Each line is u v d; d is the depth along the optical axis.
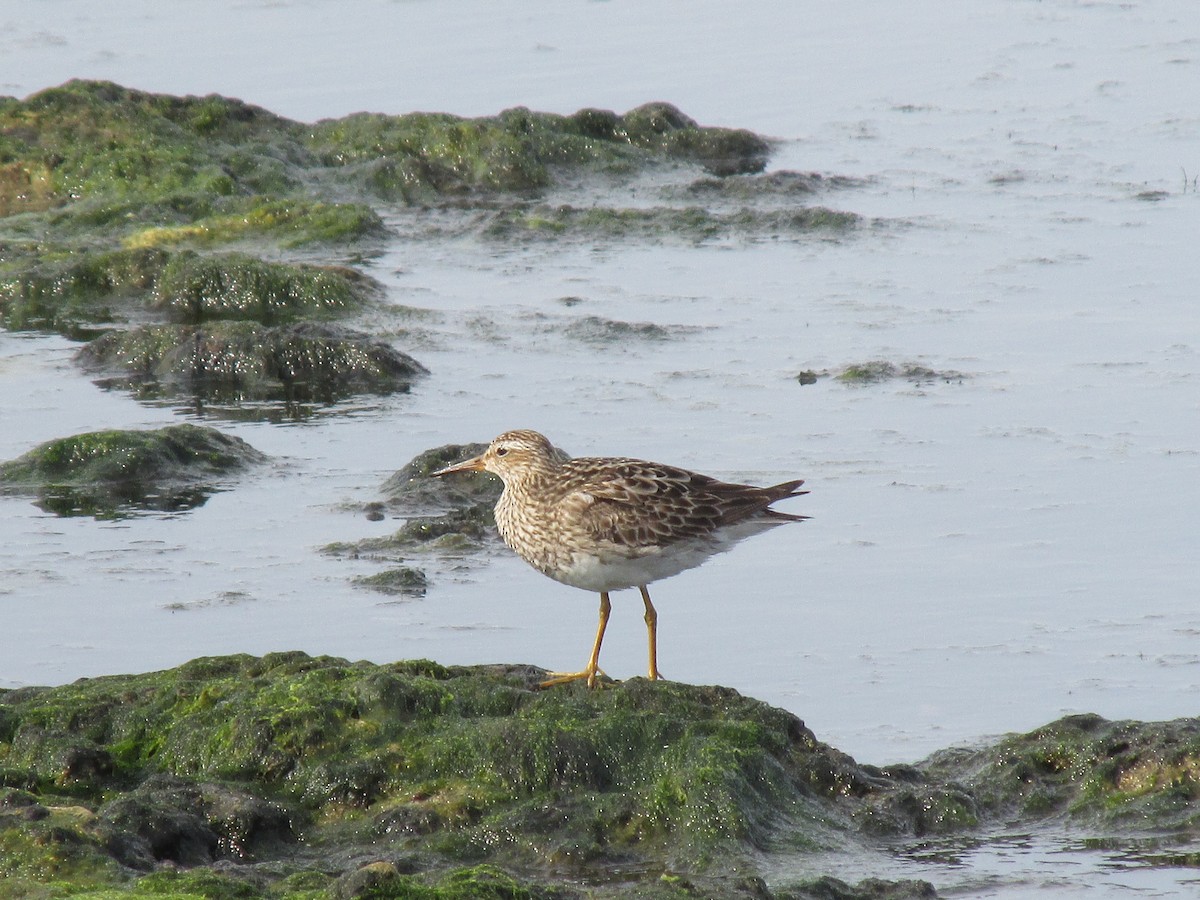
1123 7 36.66
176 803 8.57
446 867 8.33
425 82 31.25
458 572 13.87
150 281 21.84
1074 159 27.20
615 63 32.84
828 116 30.08
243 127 27.73
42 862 7.78
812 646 12.27
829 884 8.21
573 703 9.57
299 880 7.80
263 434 17.20
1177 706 11.17
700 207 25.81
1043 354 18.83
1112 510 14.62
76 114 26.55
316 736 9.15
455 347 19.77
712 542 11.02
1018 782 9.63
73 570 13.73
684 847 8.60
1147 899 8.41
